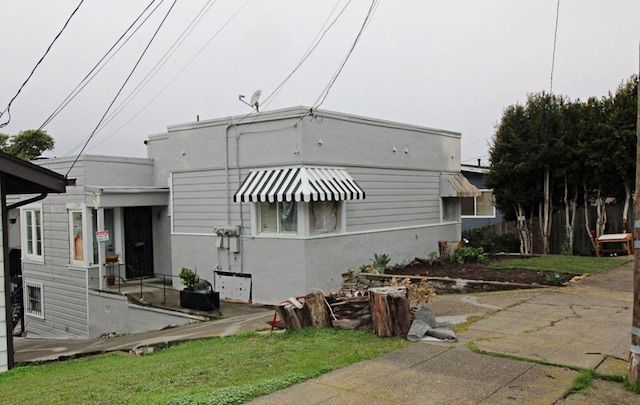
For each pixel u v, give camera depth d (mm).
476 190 21094
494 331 8477
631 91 18859
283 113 14578
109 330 16500
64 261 18203
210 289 14836
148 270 19594
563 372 6348
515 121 21203
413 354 7219
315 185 13891
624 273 14656
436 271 15805
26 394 6898
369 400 5566
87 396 6273
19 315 21219
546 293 11969
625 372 6285
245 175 15453
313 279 14406
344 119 15719
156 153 19609
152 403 5547
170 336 11781
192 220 16875
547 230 20953
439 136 20625
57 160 18219
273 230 14961
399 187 18188
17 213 21422
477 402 5449
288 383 6109
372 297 8547
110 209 18516
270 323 11008
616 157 18828
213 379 6629
